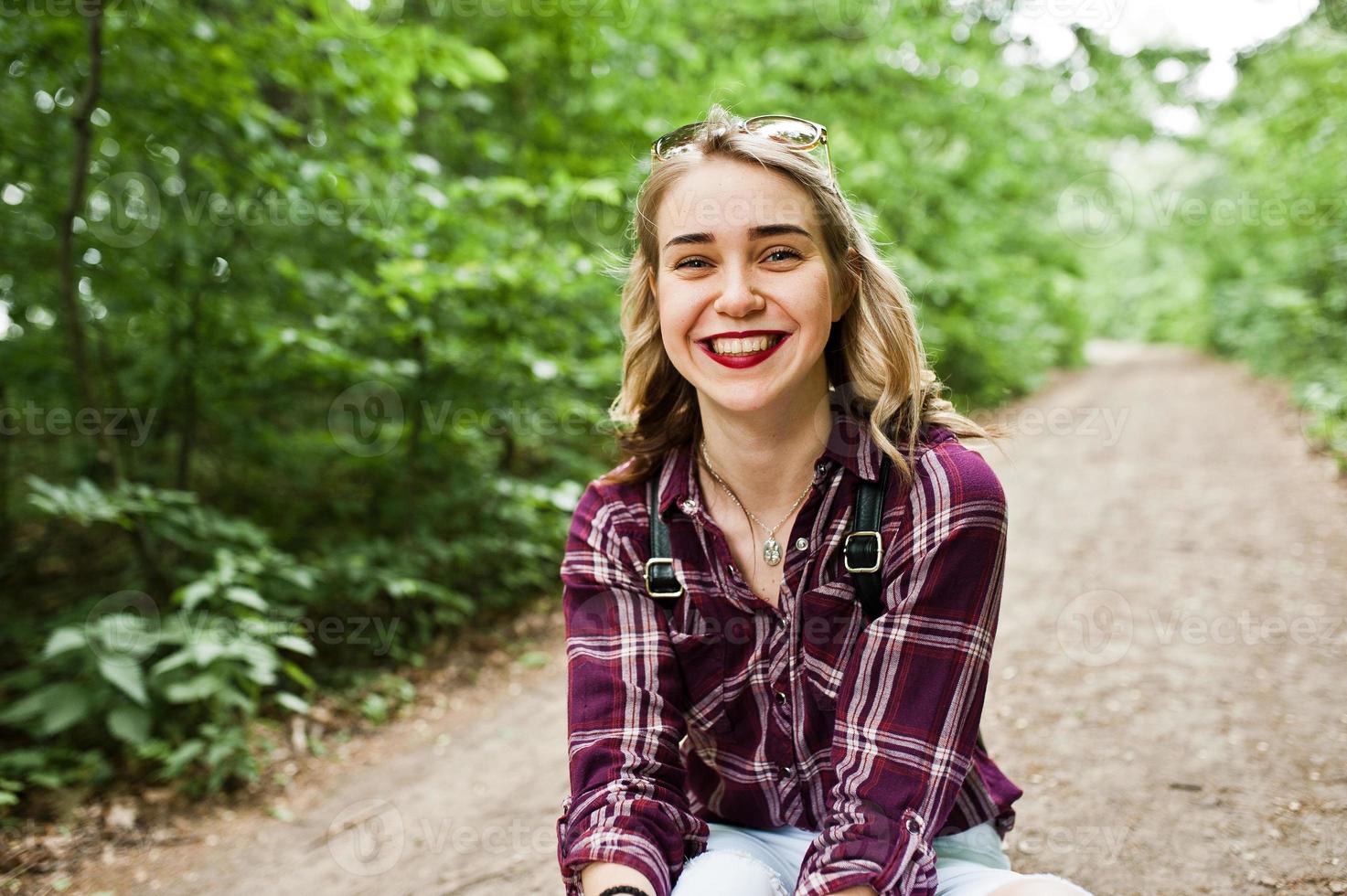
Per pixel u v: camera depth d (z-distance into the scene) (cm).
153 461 492
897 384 116
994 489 113
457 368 454
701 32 786
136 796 293
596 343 482
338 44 410
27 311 438
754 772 120
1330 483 597
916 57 910
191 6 405
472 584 472
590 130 587
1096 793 240
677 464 124
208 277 448
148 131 411
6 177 405
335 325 406
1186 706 294
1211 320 1781
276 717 353
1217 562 462
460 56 429
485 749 324
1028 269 1381
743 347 111
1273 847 204
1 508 489
